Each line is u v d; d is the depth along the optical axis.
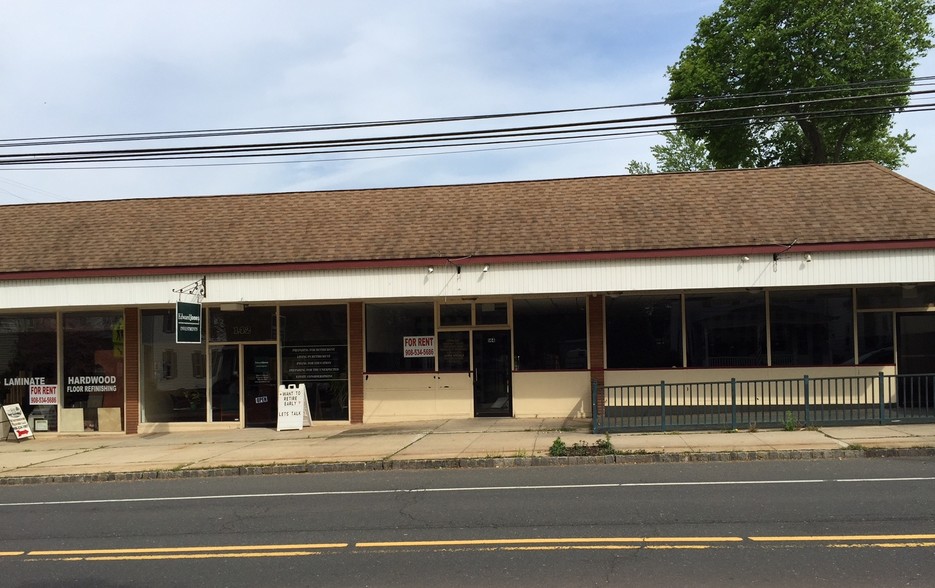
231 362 19.20
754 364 17.39
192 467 13.52
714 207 17.84
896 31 29.61
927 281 15.26
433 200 20.06
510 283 16.61
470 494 10.19
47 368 19.48
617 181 20.03
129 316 19.25
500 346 18.47
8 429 18.86
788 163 34.19
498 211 18.91
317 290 17.14
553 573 6.45
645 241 16.55
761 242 15.98
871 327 17.19
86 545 8.21
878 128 31.08
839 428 14.77
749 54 30.66
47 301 17.77
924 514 8.10
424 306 18.72
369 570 6.78
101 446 16.98
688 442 13.72
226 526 8.88
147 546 8.05
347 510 9.48
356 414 18.64
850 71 29.34
